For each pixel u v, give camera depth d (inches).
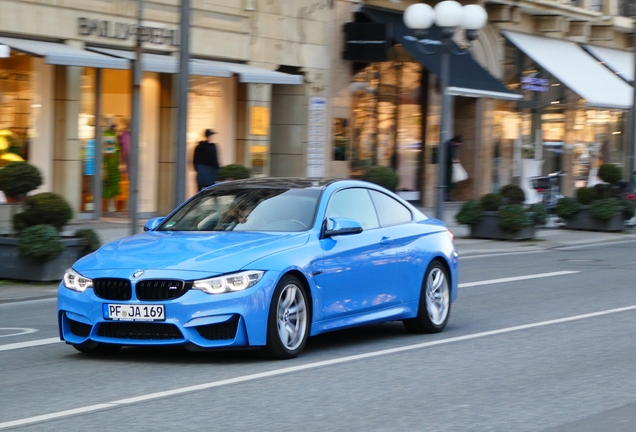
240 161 1013.8
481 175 1300.4
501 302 530.6
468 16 848.3
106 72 901.2
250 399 293.4
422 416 274.5
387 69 1163.3
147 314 334.0
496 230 906.1
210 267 337.7
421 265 419.8
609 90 1421.0
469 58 1203.9
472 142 1295.5
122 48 870.4
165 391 303.3
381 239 400.5
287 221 378.6
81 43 829.2
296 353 358.0
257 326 339.6
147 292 336.2
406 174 1202.6
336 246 376.5
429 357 368.2
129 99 925.8
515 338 414.0
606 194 1058.7
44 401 290.7
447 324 455.5
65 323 352.5
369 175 876.0
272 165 1078.4
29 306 512.1
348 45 1091.3
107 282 342.0
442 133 860.0
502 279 637.3
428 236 430.3
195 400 291.1
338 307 375.2
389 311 403.5
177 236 372.2
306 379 323.9
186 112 649.0
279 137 1070.4
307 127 1058.7
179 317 332.2
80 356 366.6
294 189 395.5
